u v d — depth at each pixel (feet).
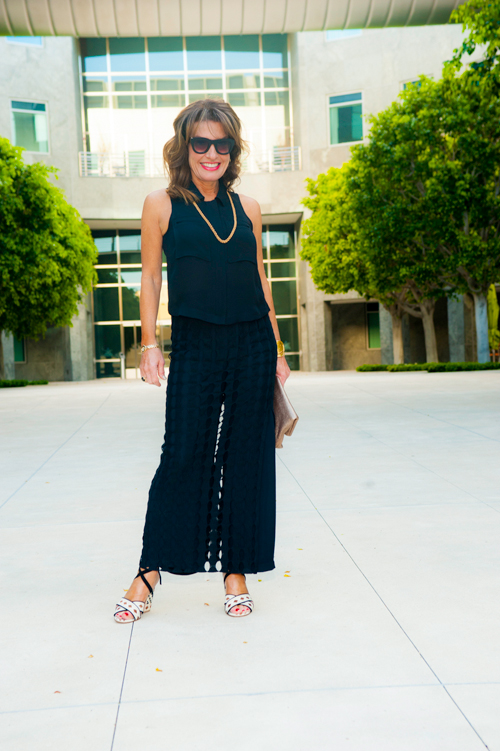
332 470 16.83
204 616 7.81
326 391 41.91
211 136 7.89
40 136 95.50
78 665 6.57
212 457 8.00
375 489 14.43
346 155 96.63
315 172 98.07
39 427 28.96
